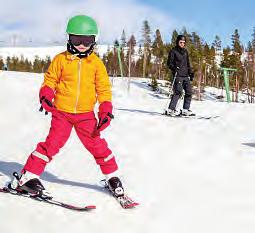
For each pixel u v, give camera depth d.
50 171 4.35
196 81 48.19
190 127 7.84
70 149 5.52
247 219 3.01
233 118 9.52
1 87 15.15
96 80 3.59
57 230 2.76
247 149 5.68
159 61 64.88
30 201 3.34
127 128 7.57
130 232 2.78
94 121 3.60
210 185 3.89
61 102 3.55
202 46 60.38
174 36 53.66
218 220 2.99
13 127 7.57
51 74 3.58
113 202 3.41
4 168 4.39
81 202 3.39
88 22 3.47
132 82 43.00
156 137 6.64
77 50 3.53
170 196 3.56
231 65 54.47
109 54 56.44
